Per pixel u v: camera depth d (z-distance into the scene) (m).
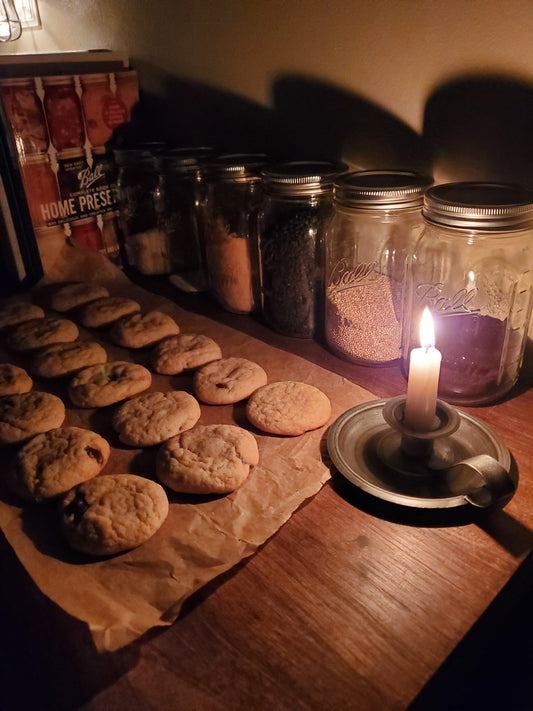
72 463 0.40
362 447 0.42
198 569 0.32
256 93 0.61
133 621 0.29
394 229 0.49
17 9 0.86
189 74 0.66
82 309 0.64
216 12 0.60
